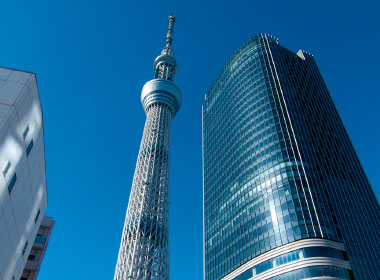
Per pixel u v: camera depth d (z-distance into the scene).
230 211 107.69
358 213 96.88
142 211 103.50
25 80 45.16
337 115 139.75
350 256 77.69
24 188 48.06
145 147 128.50
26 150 46.12
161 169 121.62
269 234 84.31
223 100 148.38
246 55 146.62
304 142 105.00
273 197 91.19
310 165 97.38
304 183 90.44
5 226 44.06
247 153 112.12
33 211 54.06
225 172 122.06
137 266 89.44
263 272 78.81
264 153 105.00
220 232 108.94
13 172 43.31
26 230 52.41
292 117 112.25
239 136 121.69
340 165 111.56
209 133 150.62
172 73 176.75
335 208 89.81
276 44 150.12
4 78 44.59
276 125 109.69
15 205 46.00
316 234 77.38
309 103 127.88
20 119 43.34
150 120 142.38
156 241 98.06
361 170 120.75
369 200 108.94
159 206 108.88
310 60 155.12
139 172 118.94
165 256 96.19
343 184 103.81
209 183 132.38
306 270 70.81
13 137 42.12
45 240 75.50
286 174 93.88
